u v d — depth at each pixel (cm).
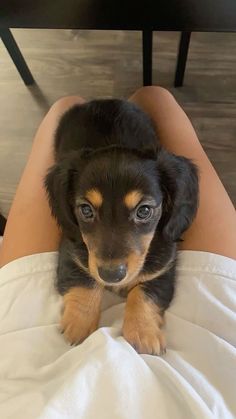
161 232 23
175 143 30
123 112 30
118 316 24
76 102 33
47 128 32
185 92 43
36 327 21
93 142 28
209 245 24
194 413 16
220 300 21
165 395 18
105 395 17
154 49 45
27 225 26
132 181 20
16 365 20
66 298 23
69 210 23
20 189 28
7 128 43
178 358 20
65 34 47
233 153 40
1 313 22
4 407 17
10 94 44
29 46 46
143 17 26
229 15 26
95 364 17
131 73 44
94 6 26
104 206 20
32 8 26
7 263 24
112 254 20
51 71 45
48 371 19
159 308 22
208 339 20
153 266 23
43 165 29
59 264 24
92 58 45
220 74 44
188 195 23
